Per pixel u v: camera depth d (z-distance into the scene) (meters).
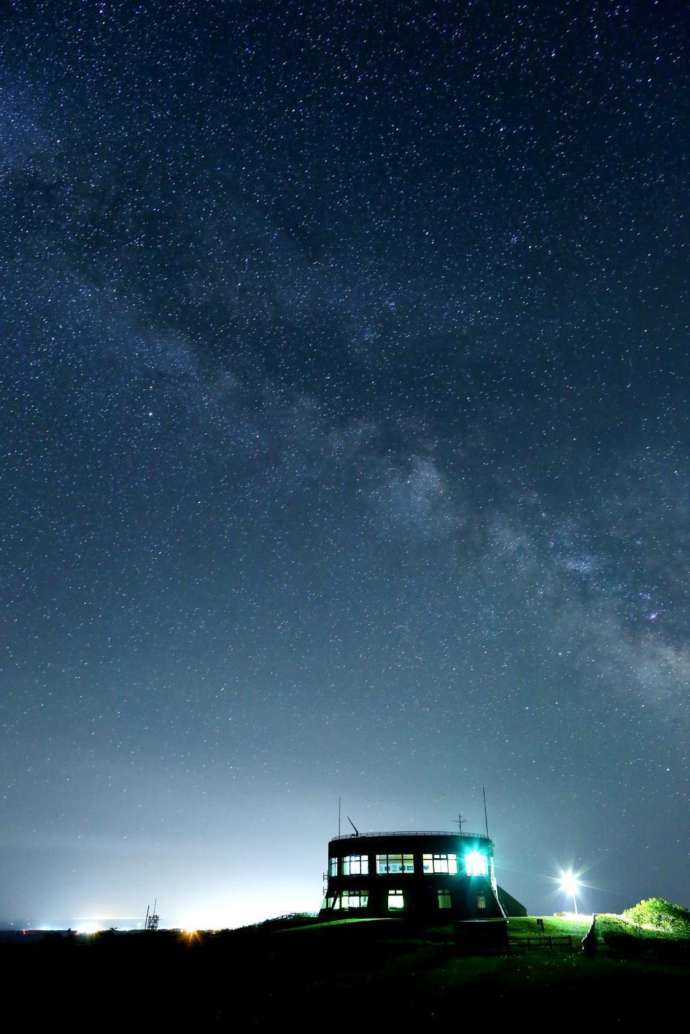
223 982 33.25
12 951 42.91
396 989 28.61
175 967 37.56
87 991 33.25
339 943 41.03
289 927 53.62
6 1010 30.67
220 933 54.69
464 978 29.56
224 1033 25.75
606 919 46.78
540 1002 25.58
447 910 56.12
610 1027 22.88
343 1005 27.06
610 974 29.50
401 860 58.88
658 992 26.50
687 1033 22.31
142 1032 27.20
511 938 40.09
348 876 59.34
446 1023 24.12
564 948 37.06
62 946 45.62
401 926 47.75
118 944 46.31
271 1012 27.28
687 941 39.28
